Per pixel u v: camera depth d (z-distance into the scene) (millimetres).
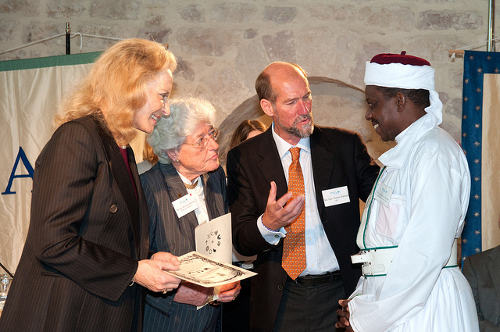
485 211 3898
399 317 2033
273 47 4543
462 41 4457
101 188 1923
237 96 4566
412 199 2059
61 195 1817
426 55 4477
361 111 5344
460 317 2088
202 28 4582
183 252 2438
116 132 2018
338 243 2734
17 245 4066
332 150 2869
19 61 4066
